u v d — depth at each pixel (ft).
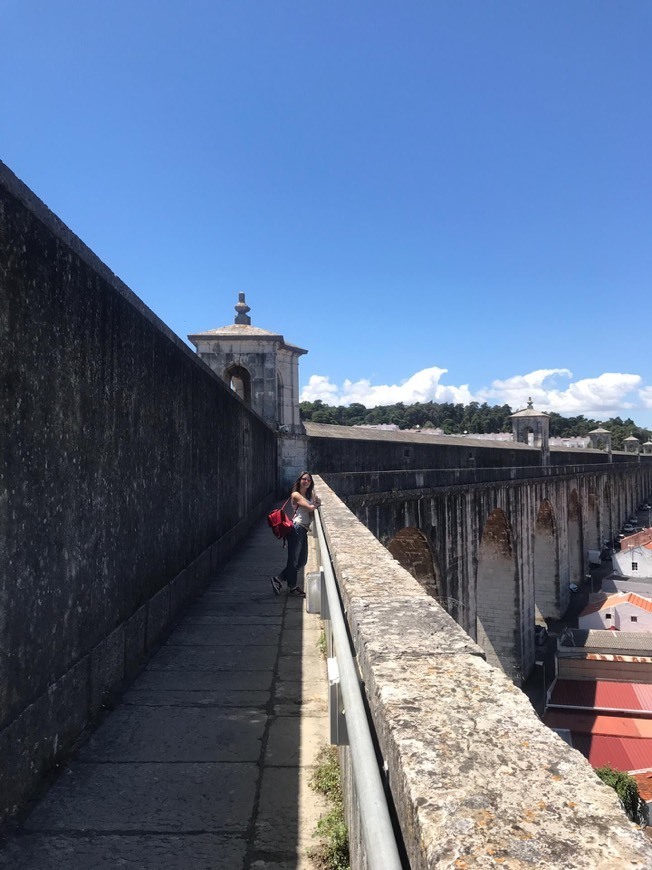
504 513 81.15
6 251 9.04
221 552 29.14
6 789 8.93
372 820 3.90
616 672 86.28
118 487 14.39
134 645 15.48
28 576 9.72
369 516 46.19
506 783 3.91
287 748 11.34
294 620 19.94
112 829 8.82
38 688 10.07
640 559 146.61
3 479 8.94
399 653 6.44
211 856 8.25
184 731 12.04
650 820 51.49
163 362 18.58
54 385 10.77
